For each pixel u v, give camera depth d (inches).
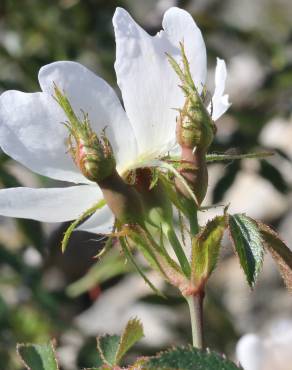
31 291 18.5
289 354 10.8
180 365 7.2
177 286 8.1
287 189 18.9
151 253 8.1
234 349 19.3
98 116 8.2
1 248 18.5
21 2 21.2
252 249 7.6
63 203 8.3
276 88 21.2
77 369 16.8
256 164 18.8
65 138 8.2
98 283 18.8
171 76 8.3
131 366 7.7
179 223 8.2
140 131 8.3
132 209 8.0
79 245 19.4
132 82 8.3
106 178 8.0
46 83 8.1
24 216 8.3
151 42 8.3
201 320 8.1
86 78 8.1
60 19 21.2
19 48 20.6
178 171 8.1
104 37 21.0
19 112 8.1
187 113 8.0
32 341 17.9
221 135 19.1
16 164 17.9
